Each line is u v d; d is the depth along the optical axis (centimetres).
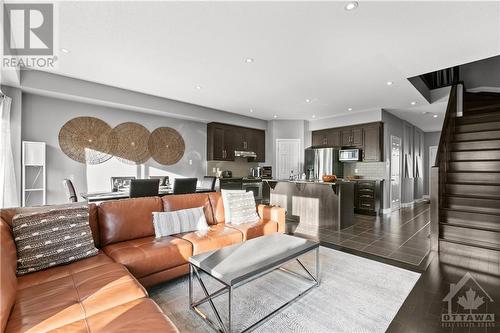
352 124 653
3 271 131
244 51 307
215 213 328
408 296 215
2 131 332
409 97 505
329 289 227
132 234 250
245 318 185
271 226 323
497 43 283
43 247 179
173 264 225
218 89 462
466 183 361
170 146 600
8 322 117
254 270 173
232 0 212
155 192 390
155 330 112
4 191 336
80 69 370
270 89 459
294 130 747
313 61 335
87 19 242
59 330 112
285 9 224
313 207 489
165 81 421
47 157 433
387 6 219
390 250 331
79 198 463
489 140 391
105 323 117
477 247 304
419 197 858
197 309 194
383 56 319
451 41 279
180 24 249
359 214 604
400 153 700
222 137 668
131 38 277
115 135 511
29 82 370
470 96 528
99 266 182
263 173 741
